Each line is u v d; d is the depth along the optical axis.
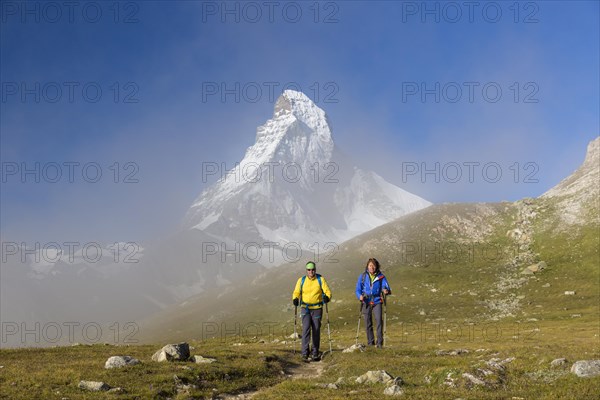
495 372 16.73
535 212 170.88
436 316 105.19
